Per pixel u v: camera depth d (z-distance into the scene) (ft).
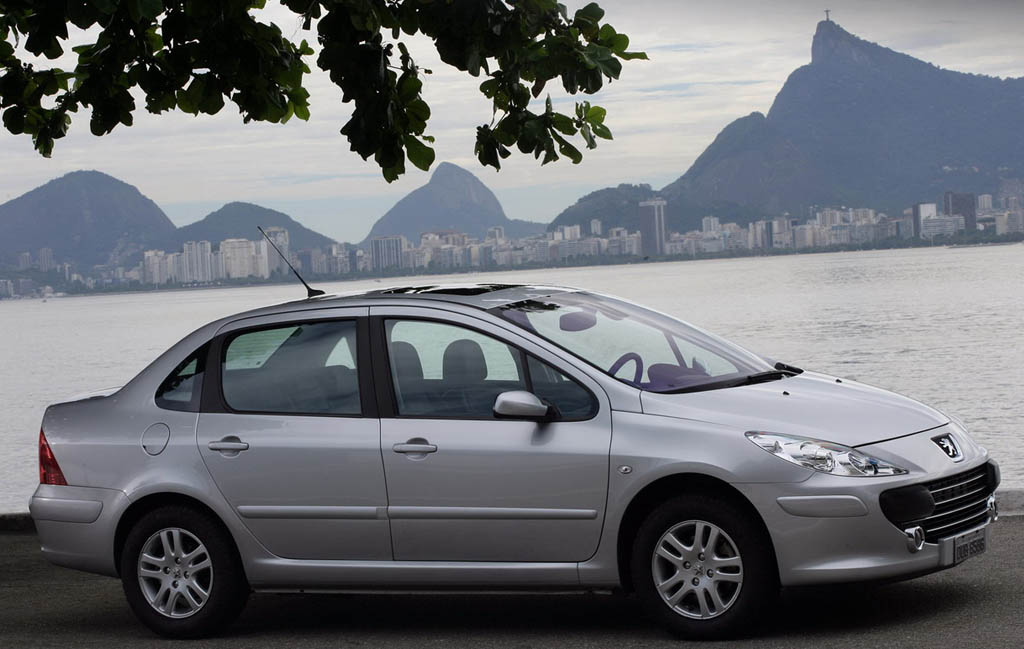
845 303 347.36
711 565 18.07
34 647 20.65
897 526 17.53
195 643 20.58
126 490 21.08
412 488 19.45
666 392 18.89
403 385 19.95
